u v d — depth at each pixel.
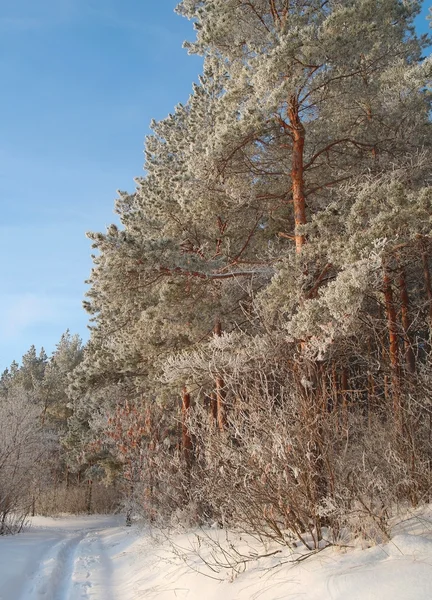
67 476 36.28
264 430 5.56
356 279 7.18
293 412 5.61
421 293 16.41
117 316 15.70
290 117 10.45
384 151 11.18
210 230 13.08
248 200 11.26
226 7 10.48
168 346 15.28
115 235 9.59
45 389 40.56
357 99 10.62
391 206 8.11
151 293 11.34
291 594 4.21
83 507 30.44
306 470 5.32
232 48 10.93
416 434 6.64
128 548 10.80
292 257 9.04
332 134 11.04
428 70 9.16
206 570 6.07
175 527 9.67
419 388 7.59
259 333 8.80
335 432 5.70
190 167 10.73
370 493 5.03
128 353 16.70
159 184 14.18
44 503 29.50
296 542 5.54
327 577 4.14
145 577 7.38
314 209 11.81
